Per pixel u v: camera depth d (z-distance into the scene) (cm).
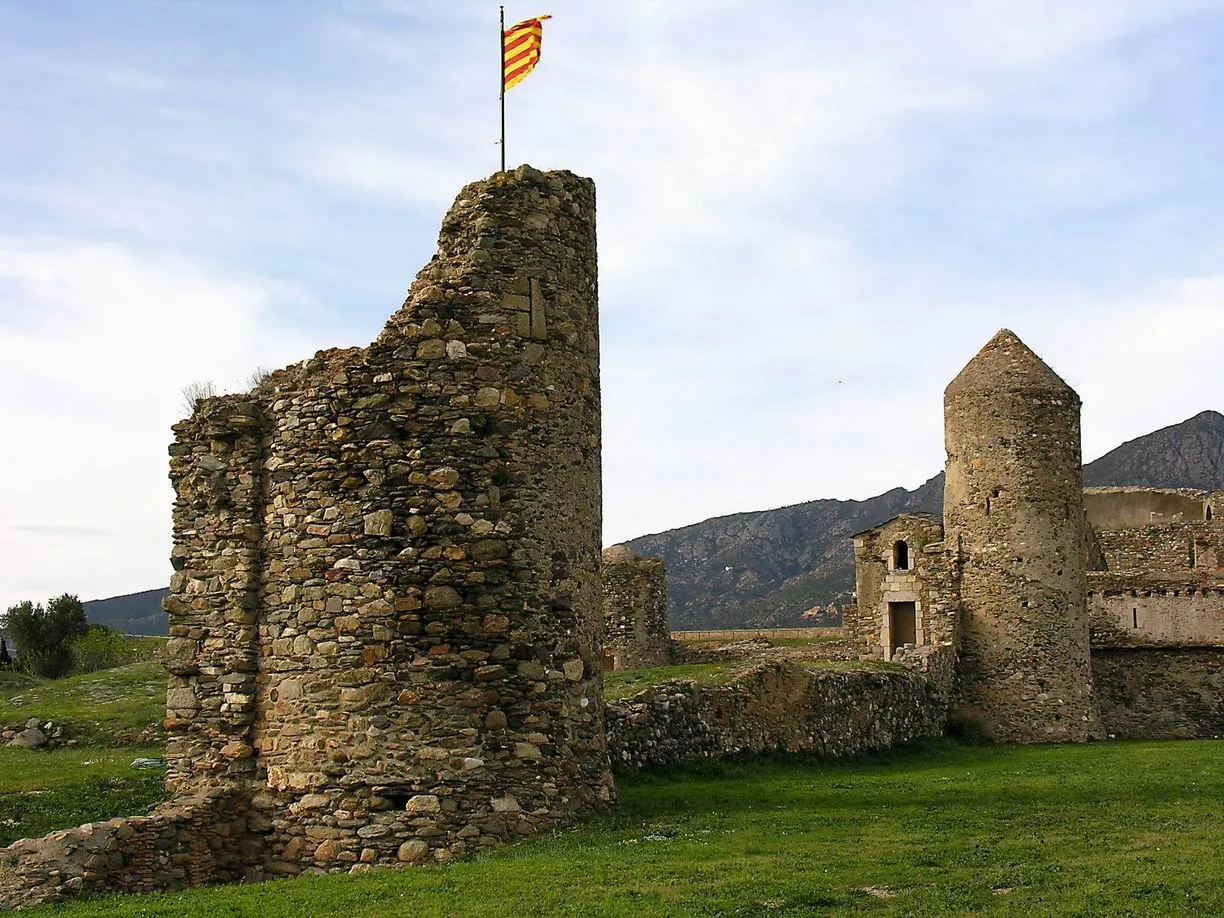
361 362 1759
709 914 1234
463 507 1720
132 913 1304
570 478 1816
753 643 4884
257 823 1708
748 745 2588
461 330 1764
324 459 1752
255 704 1762
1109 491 5416
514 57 2042
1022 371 3803
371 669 1683
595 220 1950
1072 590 3725
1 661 6306
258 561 1795
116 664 5541
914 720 3331
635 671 3297
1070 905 1241
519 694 1705
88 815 1817
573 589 1791
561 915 1237
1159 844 1541
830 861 1448
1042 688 3662
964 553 3797
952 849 1520
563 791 1719
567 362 1834
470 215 1820
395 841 1636
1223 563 4969
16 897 1395
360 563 1711
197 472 1838
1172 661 4022
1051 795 2062
